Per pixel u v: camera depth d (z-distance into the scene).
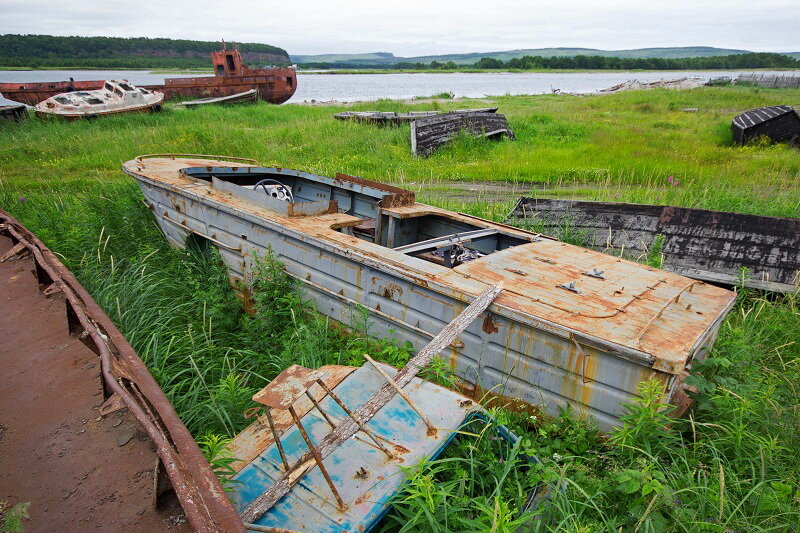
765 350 4.98
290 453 3.05
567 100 40.81
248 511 2.64
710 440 3.49
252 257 5.73
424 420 3.14
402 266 4.40
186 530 1.77
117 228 7.50
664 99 35.88
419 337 4.39
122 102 23.08
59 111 20.84
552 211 7.80
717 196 9.18
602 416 3.55
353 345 4.79
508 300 3.87
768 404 3.80
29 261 4.18
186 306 5.80
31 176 12.46
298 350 4.69
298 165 13.73
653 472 3.00
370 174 13.45
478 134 17.98
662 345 3.35
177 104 31.41
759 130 17.17
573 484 2.88
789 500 3.09
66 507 1.88
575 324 3.56
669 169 12.99
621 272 4.62
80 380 2.65
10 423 2.37
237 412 3.97
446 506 2.71
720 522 2.81
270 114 25.48
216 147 14.95
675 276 4.63
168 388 4.17
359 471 2.86
